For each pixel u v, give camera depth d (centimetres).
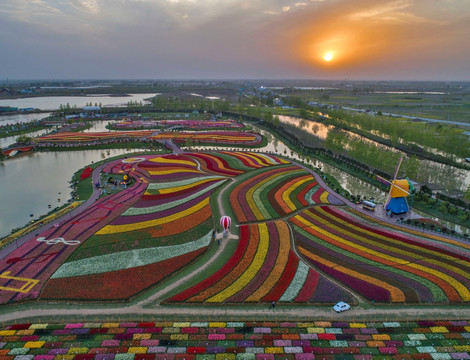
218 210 8106
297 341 4056
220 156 13312
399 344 4031
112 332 4172
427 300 4884
